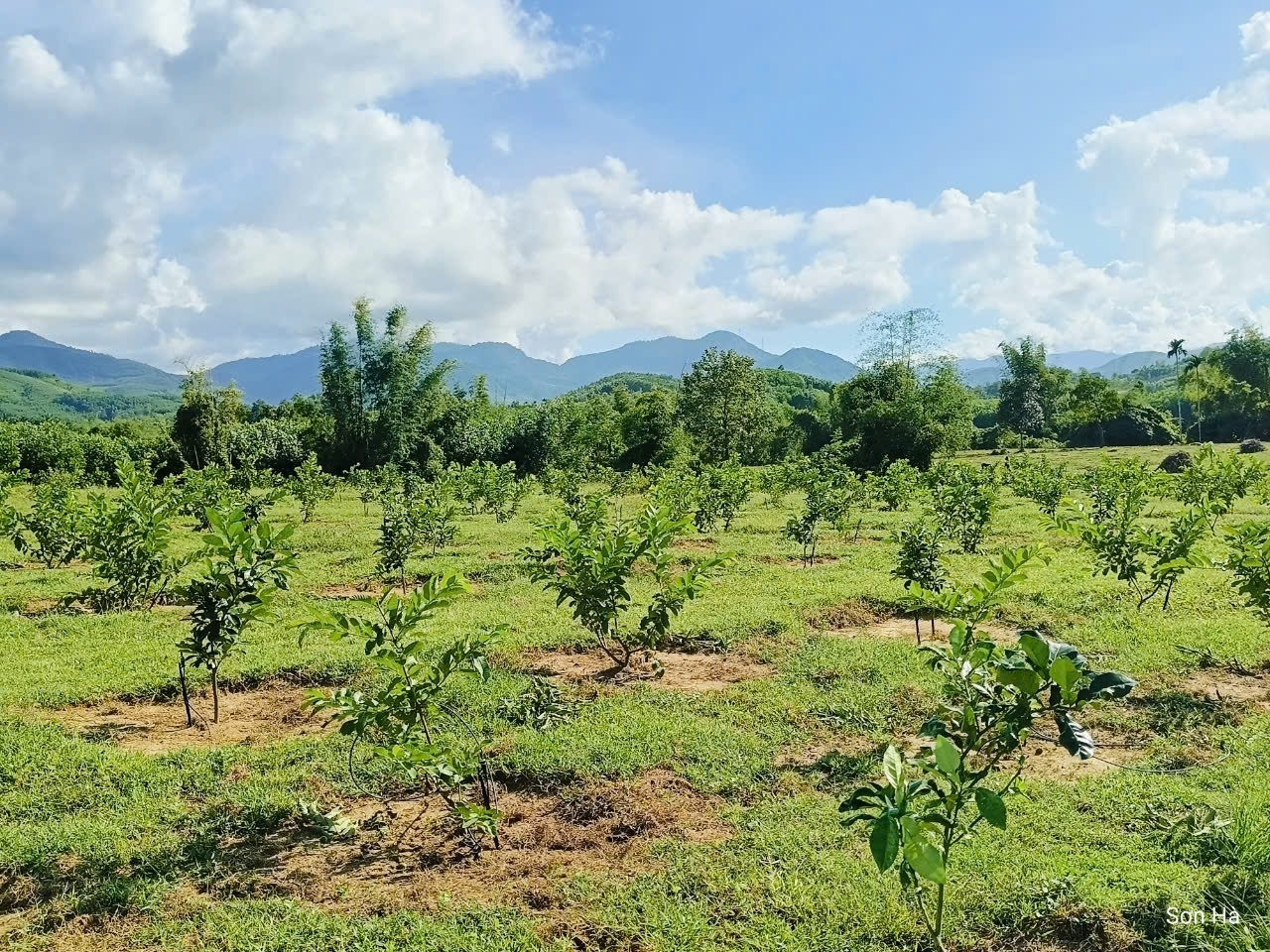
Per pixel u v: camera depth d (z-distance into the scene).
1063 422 69.62
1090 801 5.22
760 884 4.40
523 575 13.89
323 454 46.75
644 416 54.34
